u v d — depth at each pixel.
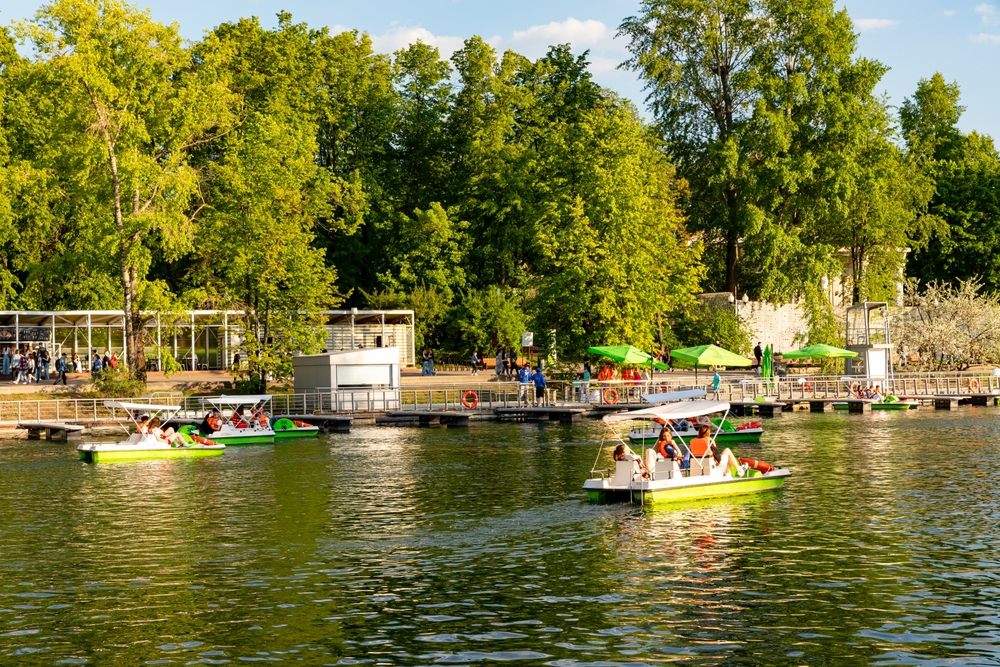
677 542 24.84
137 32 59.53
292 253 65.94
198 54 68.75
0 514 29.98
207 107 61.91
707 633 17.62
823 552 23.53
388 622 18.56
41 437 54.22
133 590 20.98
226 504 31.34
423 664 16.28
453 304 87.81
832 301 96.25
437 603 19.78
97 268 61.97
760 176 83.75
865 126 84.31
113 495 33.38
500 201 89.31
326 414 60.25
